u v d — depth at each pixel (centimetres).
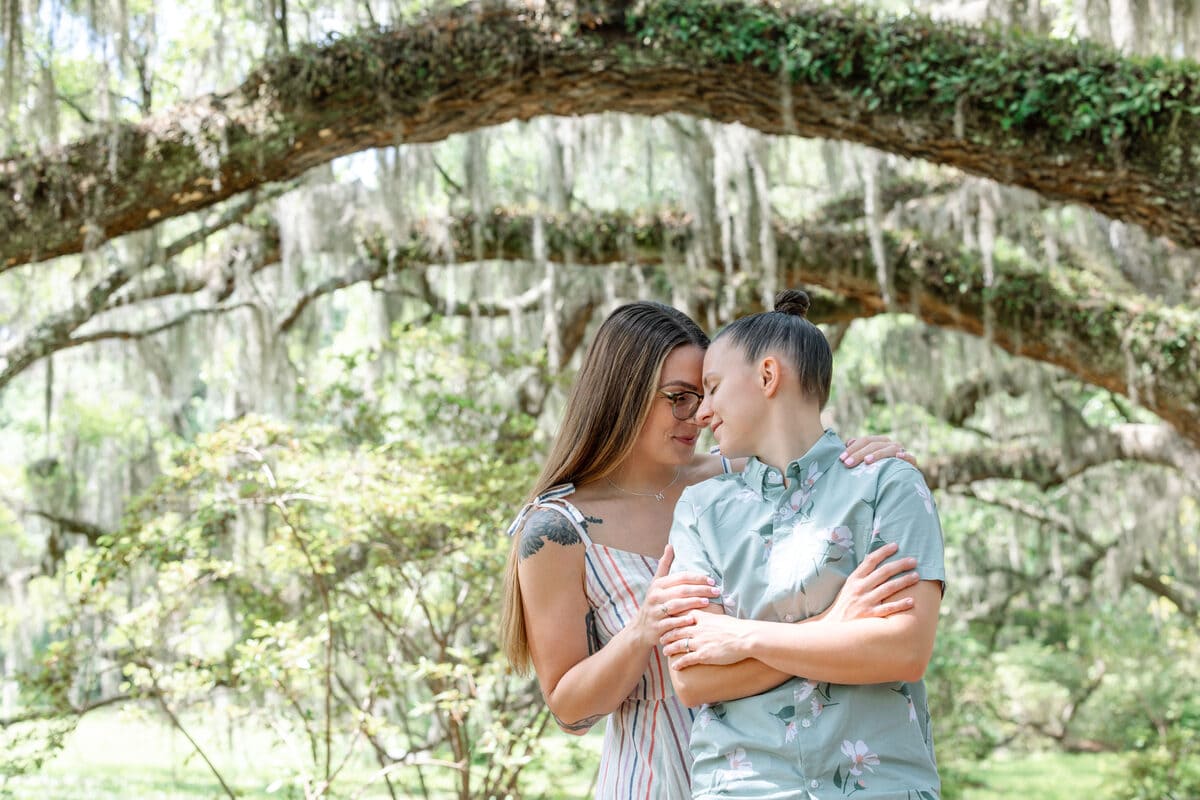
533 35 540
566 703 208
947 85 526
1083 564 1302
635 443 226
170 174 544
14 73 593
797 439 190
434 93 543
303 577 542
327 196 854
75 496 1011
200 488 525
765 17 535
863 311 922
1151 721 1363
